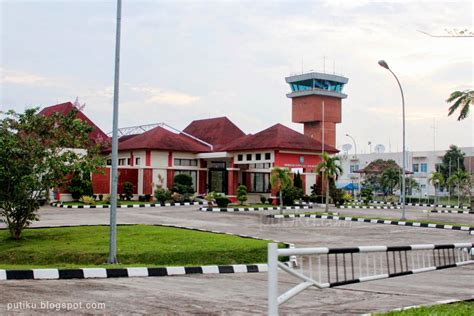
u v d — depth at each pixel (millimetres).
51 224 22484
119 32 13031
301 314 7082
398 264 13453
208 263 13523
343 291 9273
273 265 5562
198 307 7293
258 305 7574
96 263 13227
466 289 9891
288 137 40750
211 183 45469
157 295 8180
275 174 32375
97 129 49438
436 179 52625
